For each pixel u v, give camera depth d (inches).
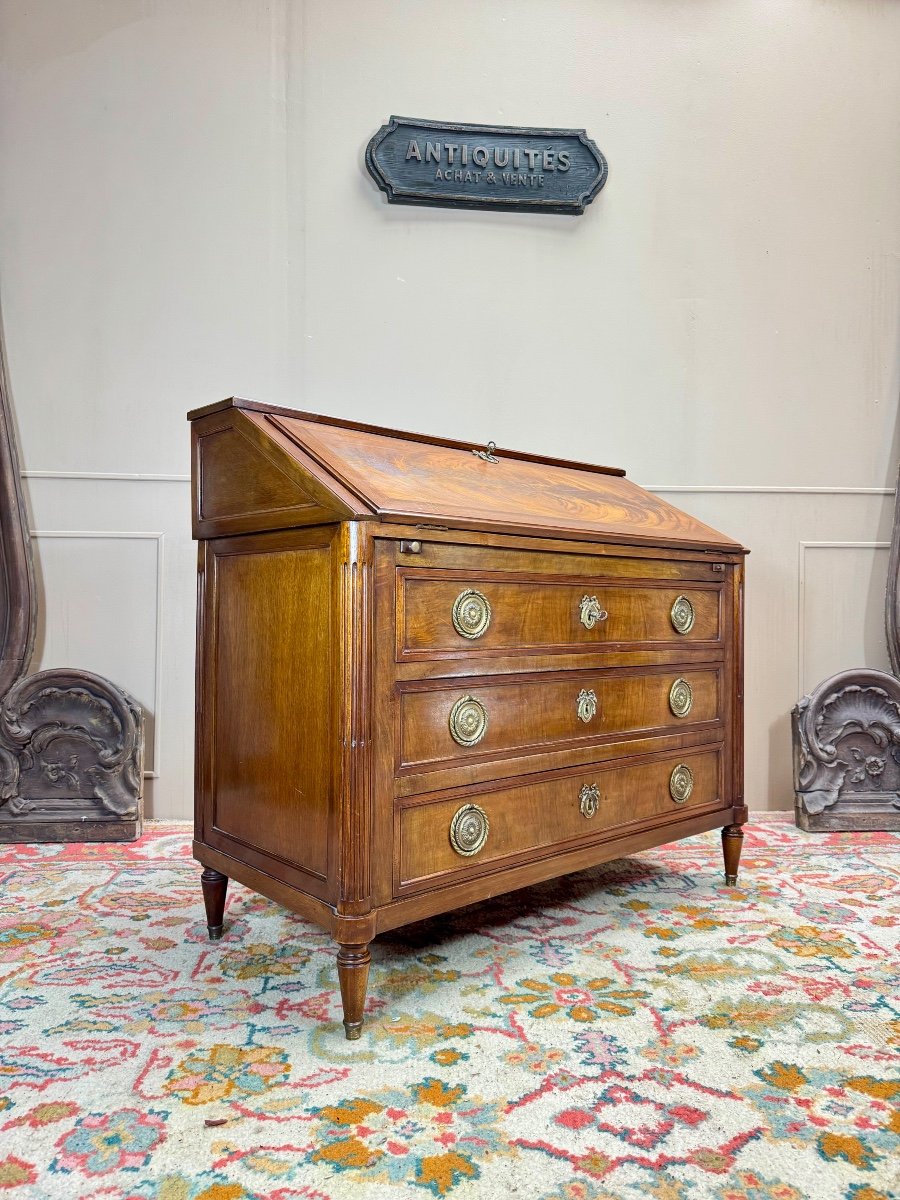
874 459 146.0
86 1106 54.6
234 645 77.9
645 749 91.5
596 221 142.0
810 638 145.3
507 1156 49.6
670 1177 47.9
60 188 131.6
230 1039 63.9
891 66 145.6
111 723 122.4
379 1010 69.2
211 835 80.8
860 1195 46.6
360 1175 47.8
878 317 146.0
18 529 127.6
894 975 77.0
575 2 141.6
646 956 81.3
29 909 92.8
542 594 79.7
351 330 136.7
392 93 137.7
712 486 142.9
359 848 63.2
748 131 144.6
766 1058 61.8
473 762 73.1
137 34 133.0
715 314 143.9
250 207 135.0
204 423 82.2
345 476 67.7
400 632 66.8
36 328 131.0
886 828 130.3
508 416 139.8
